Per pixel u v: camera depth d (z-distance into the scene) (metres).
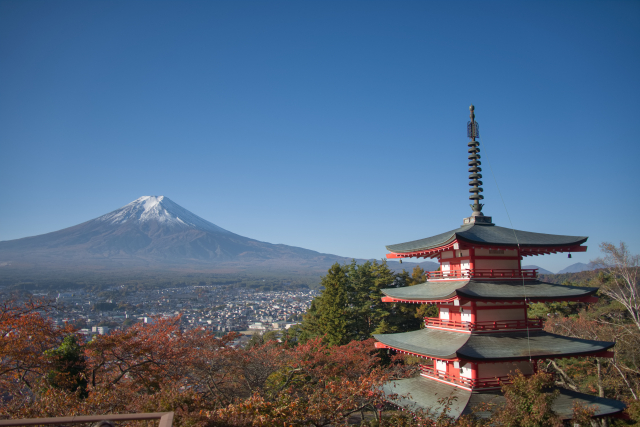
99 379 28.95
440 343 24.12
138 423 16.09
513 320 24.53
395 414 21.06
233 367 31.00
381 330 54.09
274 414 17.64
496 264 25.23
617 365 34.22
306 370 33.50
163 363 29.36
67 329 27.45
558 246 24.59
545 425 17.42
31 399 23.64
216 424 15.93
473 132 28.70
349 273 62.41
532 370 23.97
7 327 24.27
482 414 20.73
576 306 50.00
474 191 28.17
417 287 28.12
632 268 41.50
